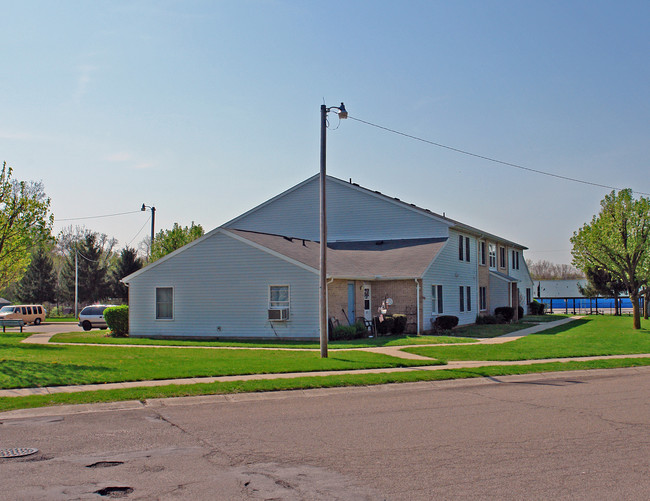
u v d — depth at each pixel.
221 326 26.78
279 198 38.28
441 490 6.54
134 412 11.20
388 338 26.28
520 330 32.34
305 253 28.00
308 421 10.34
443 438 9.02
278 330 25.86
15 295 67.00
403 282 29.11
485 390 14.09
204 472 7.24
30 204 23.95
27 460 7.78
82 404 11.57
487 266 41.78
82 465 7.54
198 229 41.72
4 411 10.99
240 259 26.64
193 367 15.85
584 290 58.53
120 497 6.31
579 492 6.47
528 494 6.41
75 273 61.53
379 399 12.77
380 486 6.69
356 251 33.22
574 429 9.62
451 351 20.98
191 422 10.26
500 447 8.45
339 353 19.92
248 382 13.91
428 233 34.12
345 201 36.44
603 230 31.45
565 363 18.44
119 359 17.56
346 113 18.86
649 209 30.89
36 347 22.22
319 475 7.11
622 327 34.16
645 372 17.45
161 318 27.83
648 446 8.49
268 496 6.36
